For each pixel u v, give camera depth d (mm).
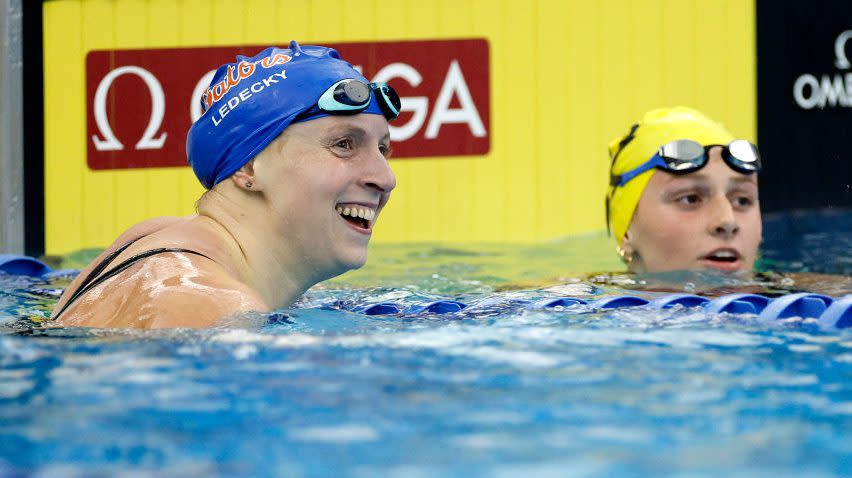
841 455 4156
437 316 8547
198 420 4719
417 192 23062
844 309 7801
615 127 23297
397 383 5488
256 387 5359
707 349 6652
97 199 22688
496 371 5840
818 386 5496
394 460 4105
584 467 4004
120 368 5809
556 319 8070
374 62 22906
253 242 8625
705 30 23391
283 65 8781
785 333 7355
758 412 4914
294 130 8523
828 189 23844
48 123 22656
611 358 6277
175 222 9391
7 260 12703
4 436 4473
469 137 23047
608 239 22359
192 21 22719
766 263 16656
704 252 12594
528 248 20891
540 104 23125
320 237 8633
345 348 6449
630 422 4719
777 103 23578
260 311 7535
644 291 11633
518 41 23078
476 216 23094
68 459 4137
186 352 6246
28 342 6621
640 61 23312
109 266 8367
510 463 4059
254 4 22781
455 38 22969
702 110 23500
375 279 14625
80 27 22688
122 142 22719
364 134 8688
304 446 4305
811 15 23594
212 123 8812
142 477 3893
